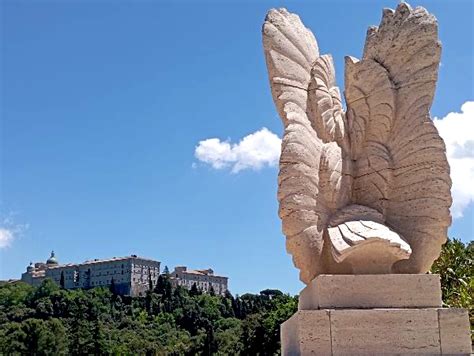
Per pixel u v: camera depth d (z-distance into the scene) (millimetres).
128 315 79188
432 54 7105
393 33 7312
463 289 16047
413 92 7066
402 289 6184
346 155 7098
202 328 74312
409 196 6848
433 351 5926
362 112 7215
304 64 7332
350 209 6727
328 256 6570
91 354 54594
